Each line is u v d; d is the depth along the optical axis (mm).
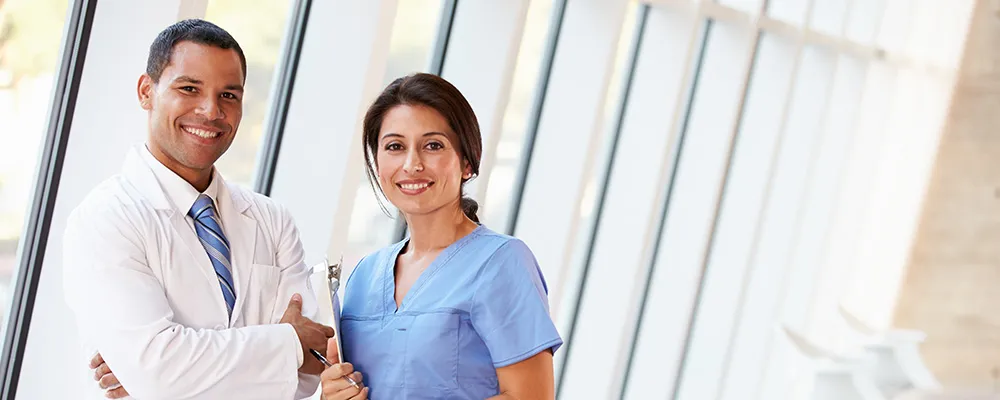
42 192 2920
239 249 2365
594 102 4773
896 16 7090
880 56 7105
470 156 2131
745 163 6176
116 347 2072
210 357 2082
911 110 7410
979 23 7438
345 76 3600
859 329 7031
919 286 7684
